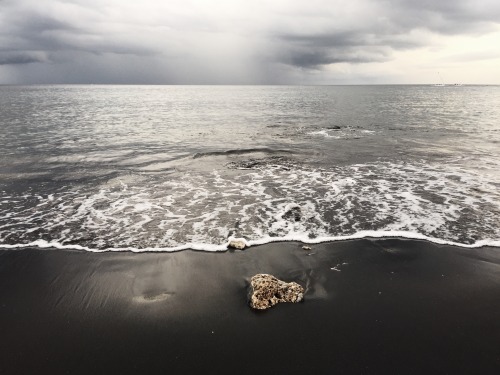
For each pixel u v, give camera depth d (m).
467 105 57.25
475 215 10.59
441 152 19.33
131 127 29.97
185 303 6.80
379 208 11.17
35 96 84.88
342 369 5.29
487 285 7.36
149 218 10.44
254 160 17.52
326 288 7.28
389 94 104.56
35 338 5.93
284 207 11.26
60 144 21.69
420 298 6.96
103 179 14.34
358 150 19.98
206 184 13.64
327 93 113.38
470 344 5.77
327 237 9.33
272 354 5.56
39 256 8.44
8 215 10.65
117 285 7.38
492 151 19.47
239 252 8.59
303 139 23.77
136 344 5.78
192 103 63.91
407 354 5.57
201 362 5.41
